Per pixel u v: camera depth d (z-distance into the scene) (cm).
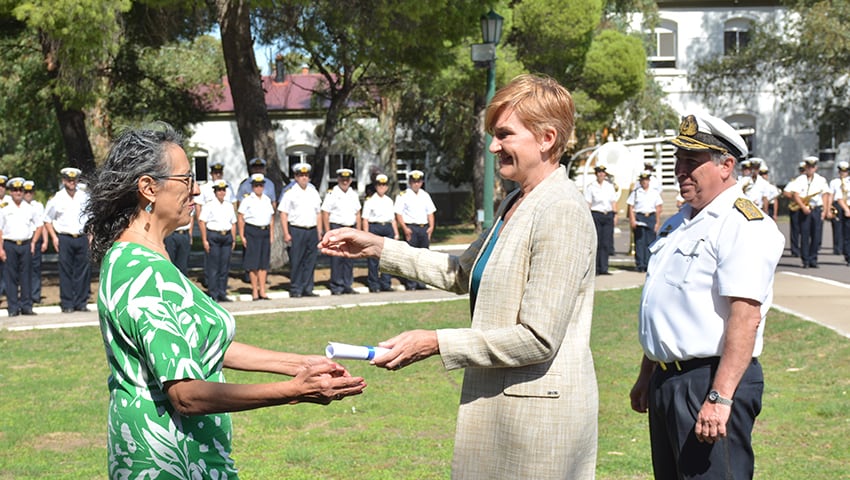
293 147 4106
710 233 416
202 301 316
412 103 3238
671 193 4012
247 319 1368
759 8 4181
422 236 1772
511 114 362
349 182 1734
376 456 680
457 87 2767
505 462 351
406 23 1828
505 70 2730
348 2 1800
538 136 361
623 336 1174
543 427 346
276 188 2008
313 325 1302
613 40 3088
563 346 352
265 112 1994
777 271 1859
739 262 403
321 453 688
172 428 303
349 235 411
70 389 940
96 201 318
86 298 1574
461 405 363
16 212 1516
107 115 2603
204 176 4109
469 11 1902
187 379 292
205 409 292
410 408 837
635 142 2758
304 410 831
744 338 400
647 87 3628
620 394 873
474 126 3092
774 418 773
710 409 401
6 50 2162
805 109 3778
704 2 4175
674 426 422
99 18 1597
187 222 329
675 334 420
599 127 3219
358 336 1203
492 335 342
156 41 2216
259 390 291
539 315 340
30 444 739
